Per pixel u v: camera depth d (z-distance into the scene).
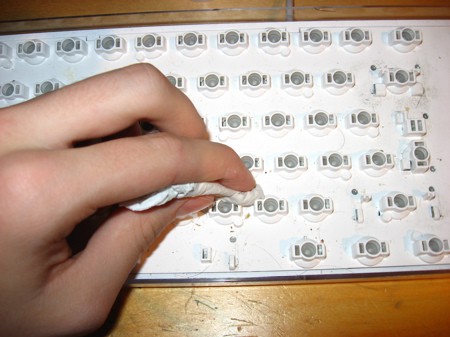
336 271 0.14
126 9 0.19
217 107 0.16
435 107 0.16
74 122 0.10
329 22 0.17
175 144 0.11
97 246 0.12
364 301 0.15
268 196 0.15
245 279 0.14
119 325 0.15
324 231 0.15
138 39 0.16
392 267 0.15
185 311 0.15
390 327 0.15
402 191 0.15
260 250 0.14
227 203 0.15
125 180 0.10
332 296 0.15
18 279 0.09
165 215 0.13
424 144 0.16
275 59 0.16
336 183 0.15
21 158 0.09
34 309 0.10
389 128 0.16
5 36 0.17
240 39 0.16
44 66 0.17
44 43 0.17
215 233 0.15
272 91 0.16
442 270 0.15
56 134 0.10
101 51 0.17
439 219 0.15
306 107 0.16
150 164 0.10
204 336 0.15
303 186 0.15
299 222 0.15
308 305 0.15
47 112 0.10
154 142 0.10
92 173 0.09
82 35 0.17
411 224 0.15
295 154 0.15
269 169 0.15
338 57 0.16
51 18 0.18
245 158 0.15
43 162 0.09
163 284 0.15
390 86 0.16
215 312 0.15
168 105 0.11
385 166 0.15
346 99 0.16
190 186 0.12
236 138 0.15
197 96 0.16
